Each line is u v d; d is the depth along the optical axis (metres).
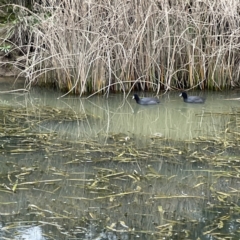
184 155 6.23
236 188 5.30
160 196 5.08
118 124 7.55
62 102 8.80
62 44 9.20
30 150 6.31
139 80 9.65
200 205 4.90
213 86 9.95
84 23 9.09
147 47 9.53
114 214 4.67
